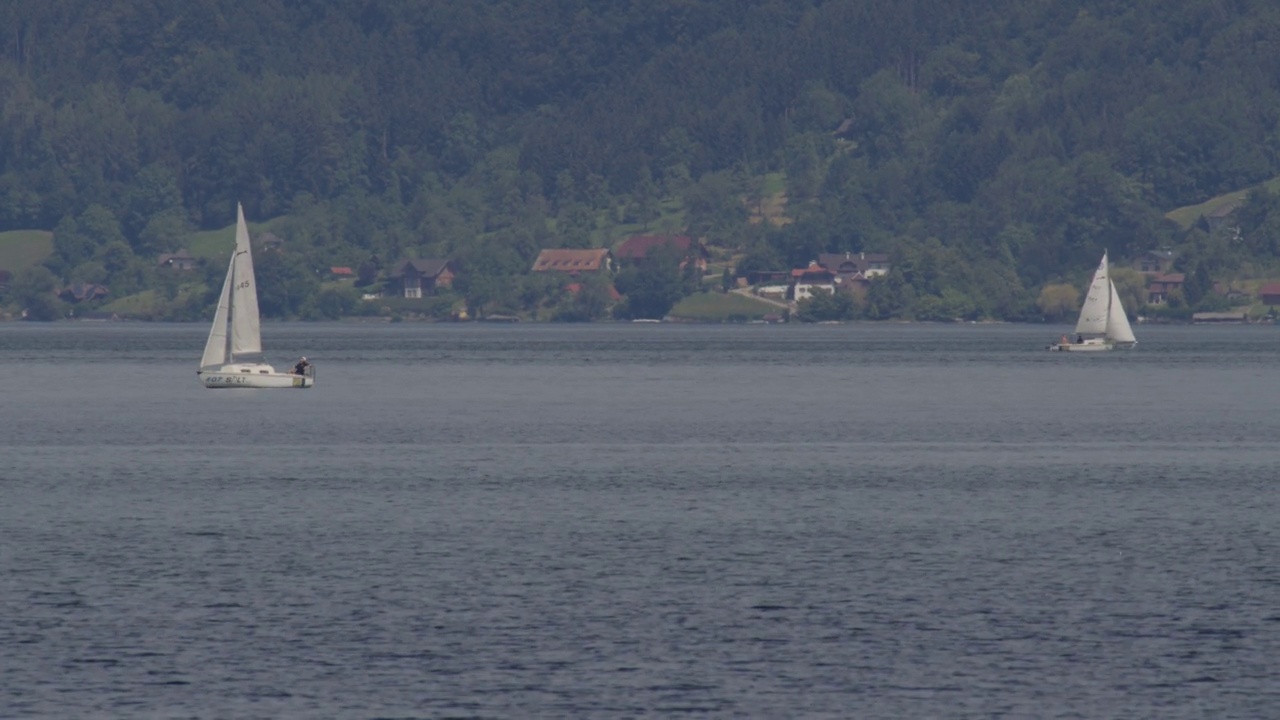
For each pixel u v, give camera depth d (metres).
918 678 166.38
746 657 173.50
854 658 173.25
